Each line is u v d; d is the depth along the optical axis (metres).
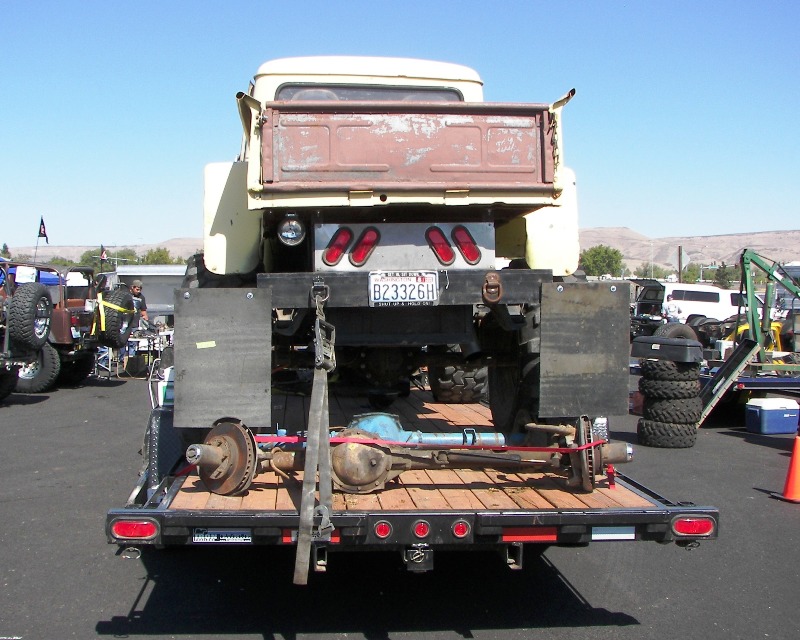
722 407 11.74
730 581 4.97
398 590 4.75
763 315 11.57
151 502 4.00
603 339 4.37
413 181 4.30
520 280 4.43
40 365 14.01
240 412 4.12
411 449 4.41
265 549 5.53
